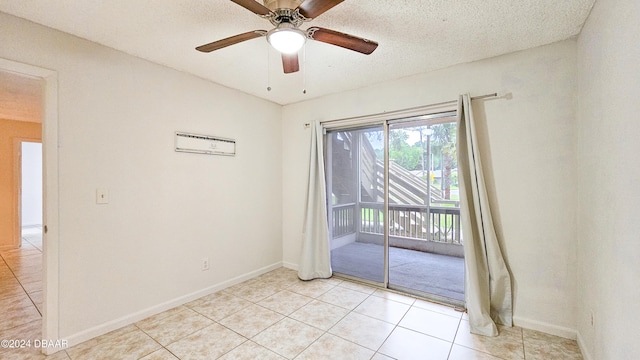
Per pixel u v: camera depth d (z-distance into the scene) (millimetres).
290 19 1504
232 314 2508
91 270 2119
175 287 2660
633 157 1194
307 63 2510
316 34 1613
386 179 3137
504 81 2338
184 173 2738
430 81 2701
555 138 2145
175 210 2666
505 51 2283
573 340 2074
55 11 1742
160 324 2332
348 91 3268
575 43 2064
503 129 2346
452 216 3148
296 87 3170
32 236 6031
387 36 2047
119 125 2277
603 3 1518
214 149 3004
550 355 1904
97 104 2152
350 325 2318
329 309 2607
